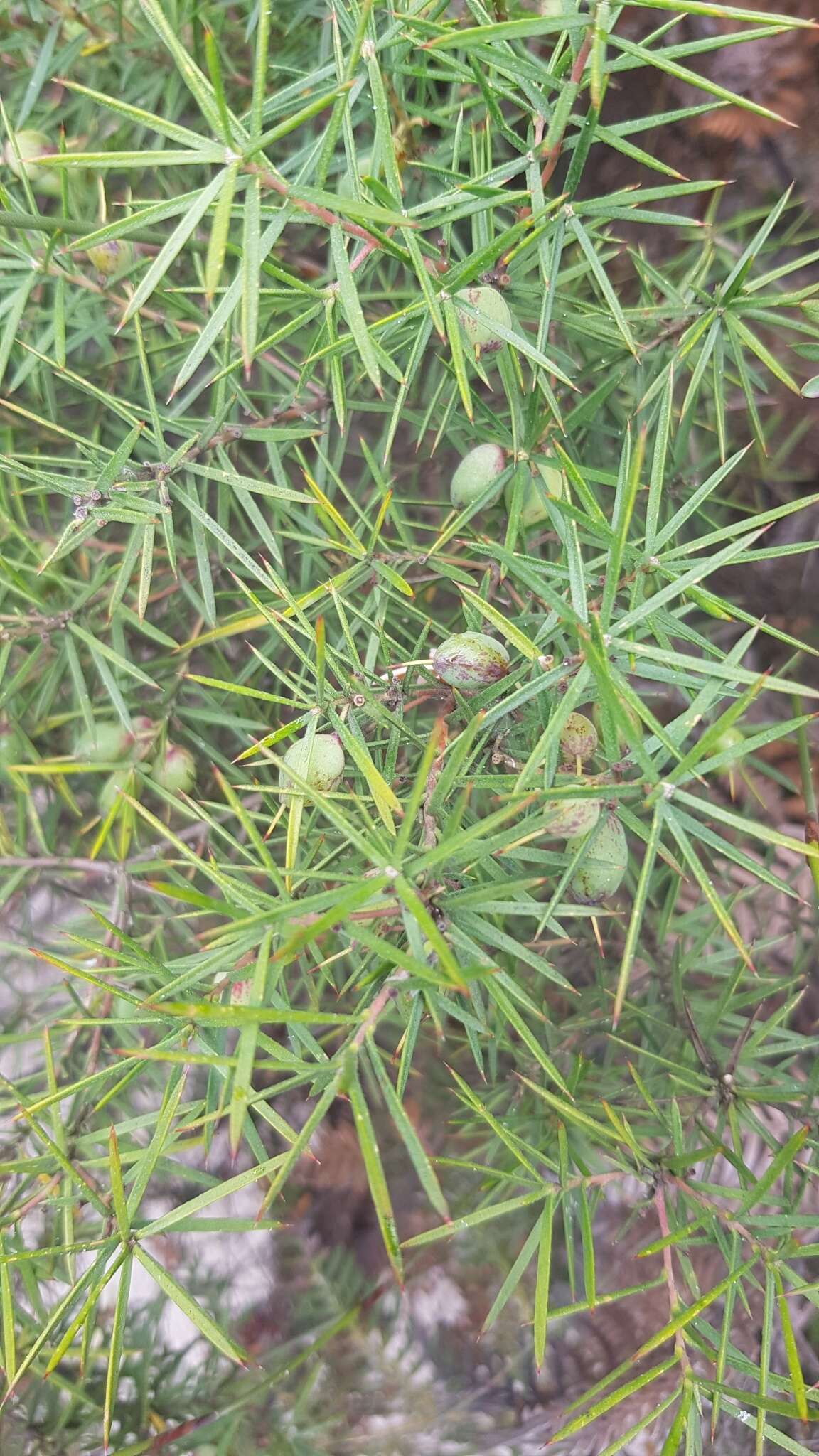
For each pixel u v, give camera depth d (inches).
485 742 7.3
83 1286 6.5
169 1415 13.6
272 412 10.5
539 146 6.7
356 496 13.4
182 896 5.2
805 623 15.1
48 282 11.1
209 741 12.6
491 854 6.7
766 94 13.9
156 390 12.6
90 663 12.6
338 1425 15.6
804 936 13.6
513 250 7.2
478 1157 15.5
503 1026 9.6
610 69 6.5
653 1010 11.1
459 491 8.5
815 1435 13.9
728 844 5.7
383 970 5.7
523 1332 16.0
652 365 10.3
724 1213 6.8
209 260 4.6
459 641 7.3
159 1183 16.5
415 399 13.1
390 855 5.2
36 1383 12.6
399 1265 4.7
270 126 12.0
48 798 13.3
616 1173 6.9
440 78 7.1
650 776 5.5
